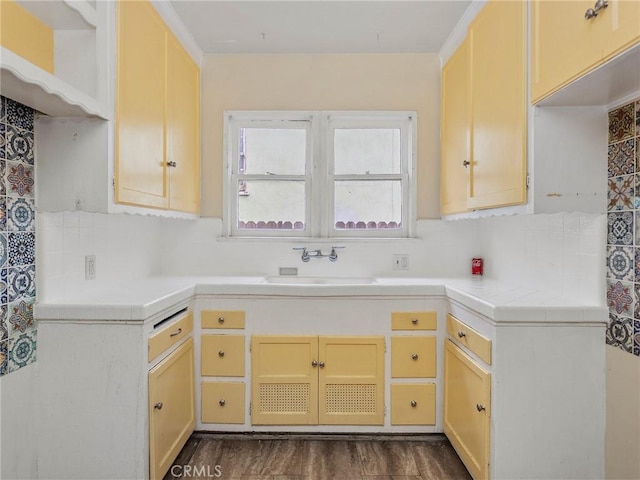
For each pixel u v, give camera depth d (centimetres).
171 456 179
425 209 262
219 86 262
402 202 267
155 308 165
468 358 177
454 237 261
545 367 155
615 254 148
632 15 105
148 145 183
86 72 152
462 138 217
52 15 143
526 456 155
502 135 171
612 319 150
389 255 260
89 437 158
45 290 160
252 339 210
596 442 155
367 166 269
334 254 259
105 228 200
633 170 139
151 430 160
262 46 252
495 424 156
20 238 148
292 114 262
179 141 222
